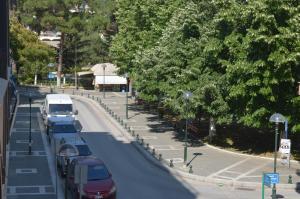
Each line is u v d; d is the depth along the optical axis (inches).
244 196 1135.6
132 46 2255.2
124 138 1786.4
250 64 1343.5
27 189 1149.7
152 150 1556.3
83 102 2765.7
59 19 3452.3
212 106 1477.6
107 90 3558.1
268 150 1547.7
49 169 1332.4
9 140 1670.8
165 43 1649.9
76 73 3654.0
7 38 1587.1
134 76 2073.1
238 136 1738.4
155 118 2191.2
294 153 1509.6
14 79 2657.5
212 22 1469.0
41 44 3307.1
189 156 1493.6
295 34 1311.5
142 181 1249.4
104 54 3727.9
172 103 1517.0
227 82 1433.3
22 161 1411.2
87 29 3590.1
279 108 1396.4
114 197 1045.2
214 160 1443.2
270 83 1331.2
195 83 1496.1
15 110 2310.5
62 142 1362.0
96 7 3646.7
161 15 1972.2
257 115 1382.9
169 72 1590.8
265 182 1040.8
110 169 1363.2
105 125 2042.3
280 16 1343.5
